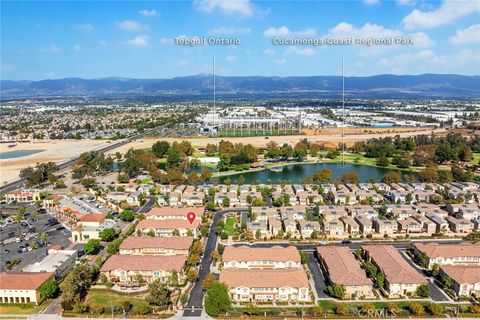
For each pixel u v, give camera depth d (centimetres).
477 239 19188
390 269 15225
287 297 14388
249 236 19762
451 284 14738
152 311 13662
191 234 19862
